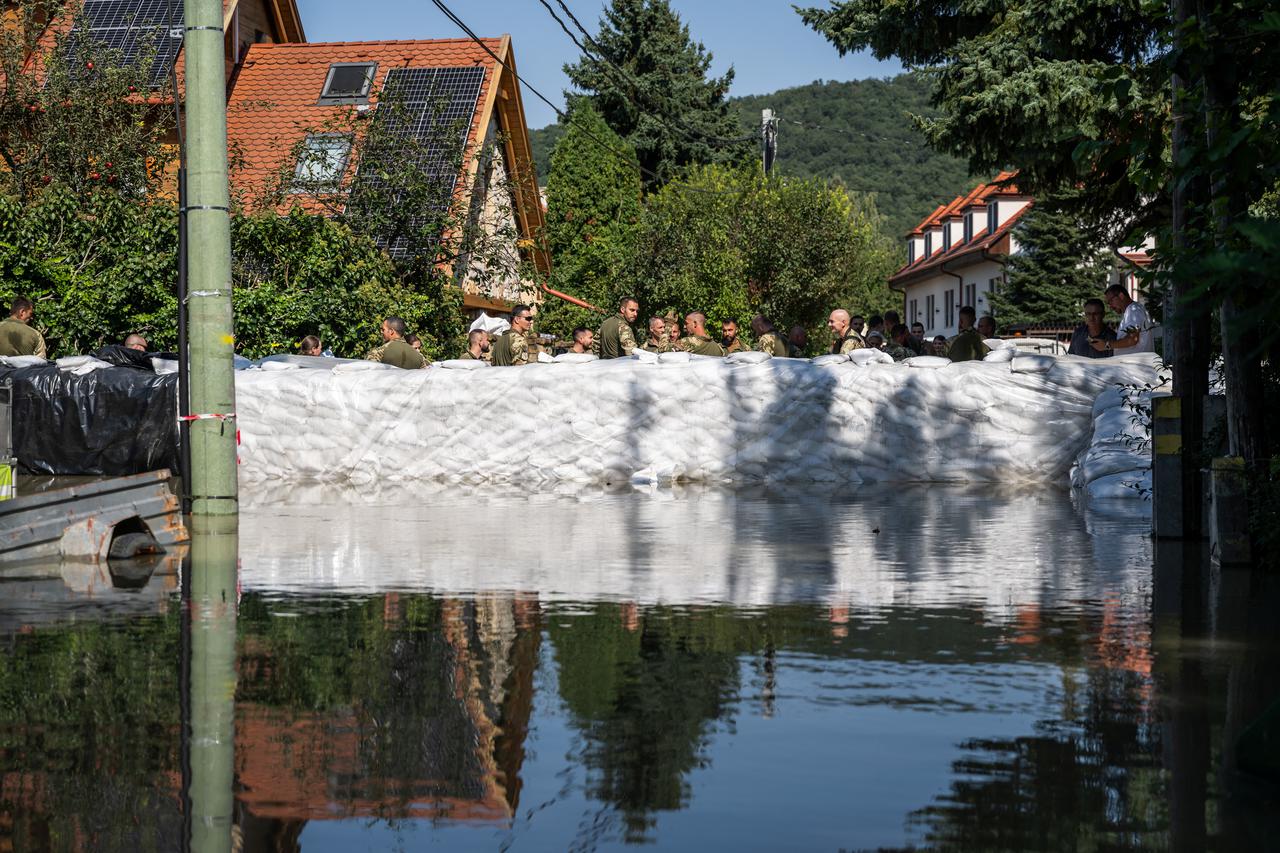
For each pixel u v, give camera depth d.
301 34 37.69
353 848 3.17
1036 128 22.39
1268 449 8.12
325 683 4.84
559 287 45.78
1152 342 17.22
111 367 18.20
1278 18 4.28
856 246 47.34
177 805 3.50
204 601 6.79
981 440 16.62
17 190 26.94
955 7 23.84
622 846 3.16
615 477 17.08
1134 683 4.81
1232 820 3.32
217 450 11.14
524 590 7.16
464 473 17.33
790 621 6.14
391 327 19.03
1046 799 3.49
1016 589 7.14
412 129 30.83
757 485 16.28
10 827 3.32
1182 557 8.55
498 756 3.92
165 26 32.34
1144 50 22.81
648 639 5.69
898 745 4.00
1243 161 6.62
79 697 4.64
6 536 8.34
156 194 27.62
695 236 38.34
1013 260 51.44
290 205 27.97
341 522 11.28
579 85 64.81
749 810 3.41
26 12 28.72
